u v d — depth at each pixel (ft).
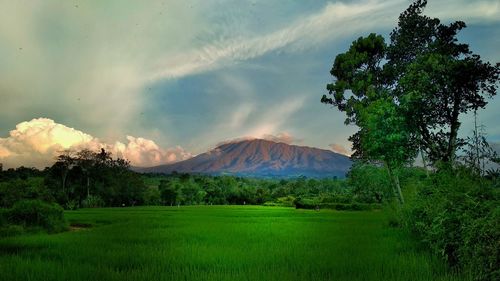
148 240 57.36
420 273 31.07
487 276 27.89
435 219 35.37
